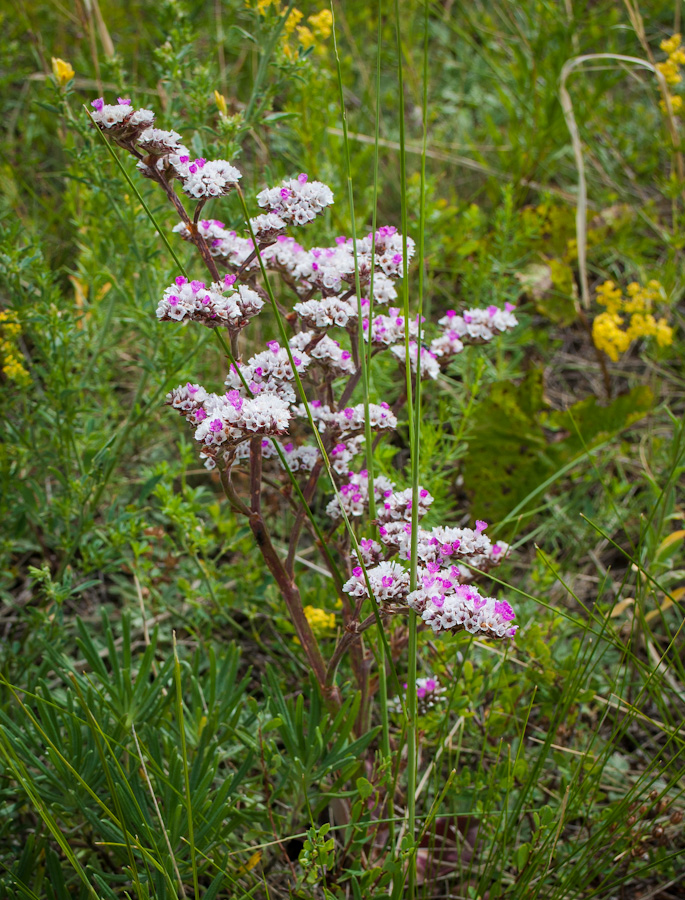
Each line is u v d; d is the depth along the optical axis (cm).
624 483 322
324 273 196
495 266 356
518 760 218
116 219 306
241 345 340
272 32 287
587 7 531
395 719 238
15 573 278
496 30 524
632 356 420
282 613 284
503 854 217
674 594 292
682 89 477
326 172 360
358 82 510
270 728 210
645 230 450
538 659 248
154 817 210
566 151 457
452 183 461
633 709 223
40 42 444
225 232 205
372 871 191
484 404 333
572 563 328
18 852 226
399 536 186
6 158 411
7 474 274
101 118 175
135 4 516
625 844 221
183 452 288
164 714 224
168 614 301
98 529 295
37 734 228
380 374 312
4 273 276
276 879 230
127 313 304
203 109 281
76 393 283
